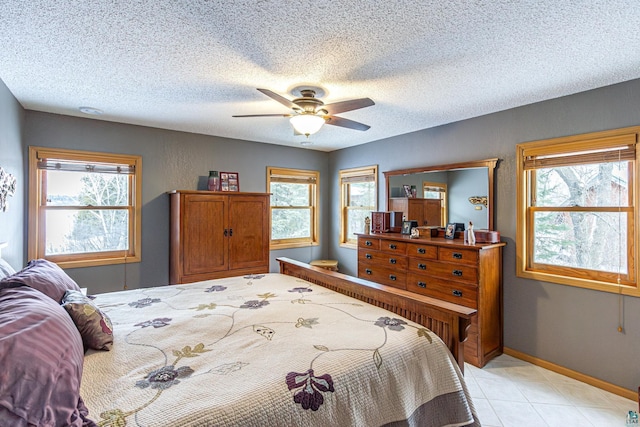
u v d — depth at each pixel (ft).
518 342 9.86
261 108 10.20
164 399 3.45
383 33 5.77
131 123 11.94
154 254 12.55
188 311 6.32
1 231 7.73
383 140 14.53
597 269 8.57
